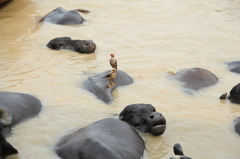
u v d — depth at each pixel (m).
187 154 25.50
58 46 43.72
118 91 34.06
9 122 25.92
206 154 25.53
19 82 35.72
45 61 40.62
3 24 50.78
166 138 27.42
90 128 25.34
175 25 51.41
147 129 27.80
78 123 28.98
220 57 41.84
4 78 36.47
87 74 37.59
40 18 53.72
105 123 25.67
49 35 47.62
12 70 38.25
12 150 25.14
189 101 32.62
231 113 30.83
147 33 48.62
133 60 40.94
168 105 31.98
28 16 54.31
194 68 37.00
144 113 28.53
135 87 34.94
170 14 55.72
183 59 41.22
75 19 51.97
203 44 45.28
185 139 27.33
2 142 24.84
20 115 29.22
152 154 25.47
